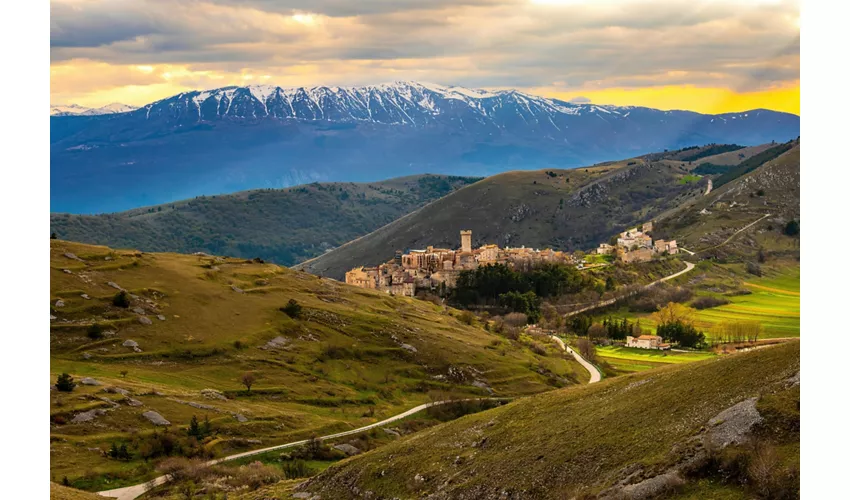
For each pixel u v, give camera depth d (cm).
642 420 9056
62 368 17362
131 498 11881
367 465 10938
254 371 19900
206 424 15200
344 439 16238
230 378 19200
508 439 10325
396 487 10088
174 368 19025
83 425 14000
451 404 19562
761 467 6862
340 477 10931
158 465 13250
